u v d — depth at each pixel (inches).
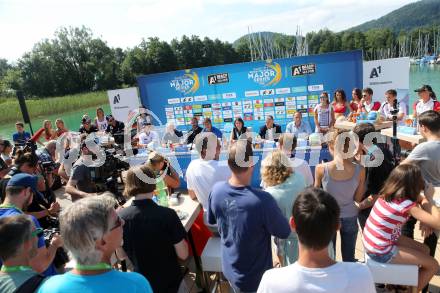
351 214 102.8
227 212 77.2
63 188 271.1
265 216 74.4
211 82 356.8
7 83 2009.1
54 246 90.2
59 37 2234.3
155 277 79.4
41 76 2108.8
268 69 336.5
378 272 91.5
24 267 63.1
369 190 111.5
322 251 48.6
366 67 319.6
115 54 2792.8
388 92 236.8
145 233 76.9
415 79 1112.8
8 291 58.1
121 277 50.4
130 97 390.0
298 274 48.2
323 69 321.4
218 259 106.0
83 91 2276.1
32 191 102.5
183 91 368.2
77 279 49.2
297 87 333.7
